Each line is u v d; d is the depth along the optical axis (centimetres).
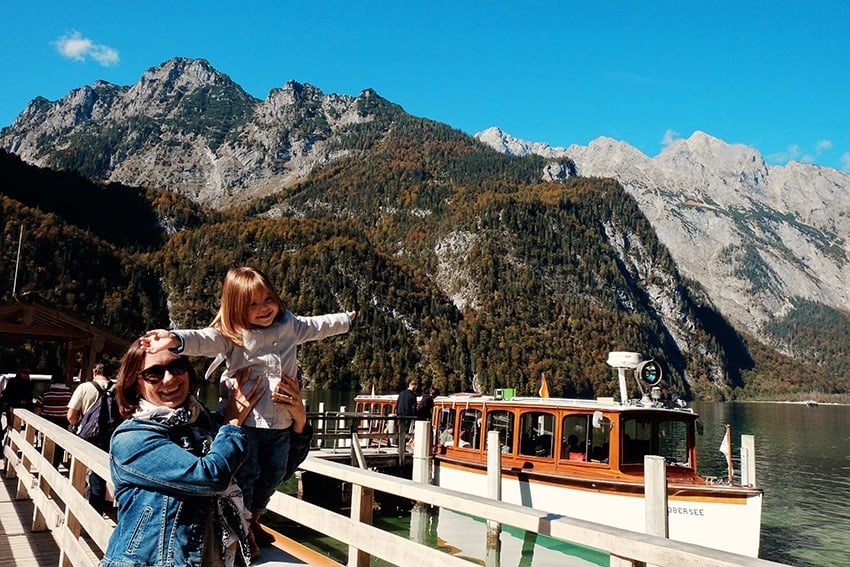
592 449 1488
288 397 332
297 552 534
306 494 1853
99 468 492
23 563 694
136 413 285
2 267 13300
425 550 418
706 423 9000
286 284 17562
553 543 1422
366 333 16412
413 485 466
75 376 2117
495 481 1488
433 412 2020
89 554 514
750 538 1262
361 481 514
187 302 16588
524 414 1642
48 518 727
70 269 14800
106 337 1722
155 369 286
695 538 1312
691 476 1477
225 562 285
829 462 4025
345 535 503
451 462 1772
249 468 328
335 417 1941
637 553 309
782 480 3250
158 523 264
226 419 329
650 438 1481
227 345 330
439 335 17638
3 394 1265
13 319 1631
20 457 1070
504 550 1473
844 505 2567
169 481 262
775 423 9219
